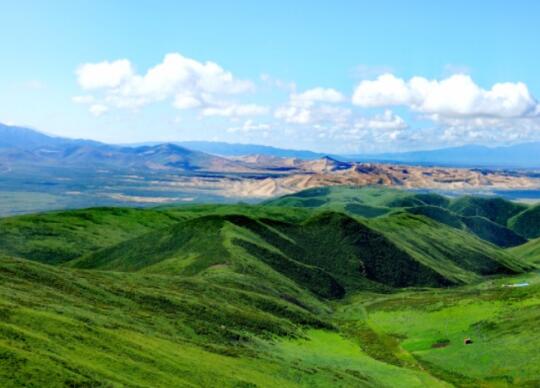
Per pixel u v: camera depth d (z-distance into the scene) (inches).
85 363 2210.9
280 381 3061.0
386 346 4761.3
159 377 2396.7
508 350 4106.8
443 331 4938.5
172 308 4168.3
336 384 3289.9
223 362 3038.9
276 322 4771.2
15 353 1989.4
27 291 3334.2
